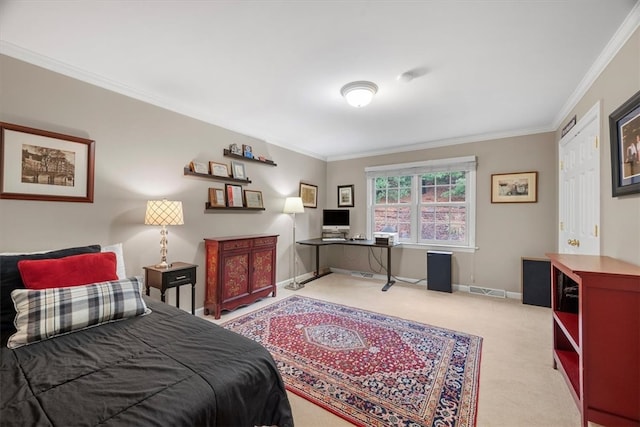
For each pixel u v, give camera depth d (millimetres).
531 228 3625
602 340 1371
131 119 2531
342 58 2031
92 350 1266
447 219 4277
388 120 3344
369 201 4965
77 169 2191
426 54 1967
